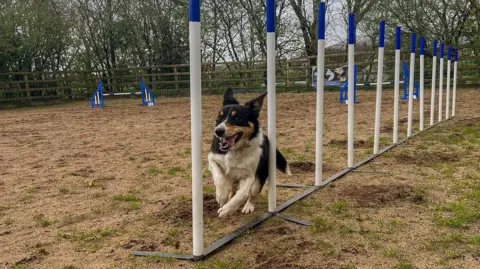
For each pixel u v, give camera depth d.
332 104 15.27
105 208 4.54
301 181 5.36
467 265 2.94
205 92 23.06
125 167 6.45
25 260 3.29
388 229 3.65
